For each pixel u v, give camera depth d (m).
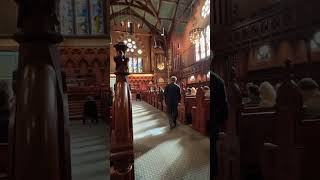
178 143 5.68
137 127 8.18
